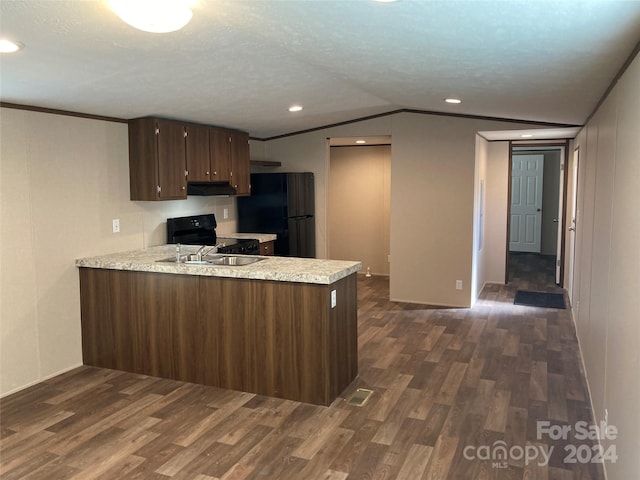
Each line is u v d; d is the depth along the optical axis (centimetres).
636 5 166
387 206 814
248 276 359
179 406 351
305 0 206
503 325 545
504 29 214
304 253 674
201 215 568
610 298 266
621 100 247
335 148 835
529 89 350
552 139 716
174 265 388
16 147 372
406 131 629
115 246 459
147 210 495
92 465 278
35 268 390
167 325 397
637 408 186
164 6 204
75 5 209
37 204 389
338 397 364
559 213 741
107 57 285
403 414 337
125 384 391
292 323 354
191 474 269
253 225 652
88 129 427
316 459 283
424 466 275
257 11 227
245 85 398
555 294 695
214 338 381
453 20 210
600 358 303
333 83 423
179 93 394
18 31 233
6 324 371
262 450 292
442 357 446
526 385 383
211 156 533
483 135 643
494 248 768
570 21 192
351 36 257
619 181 246
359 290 722
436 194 622
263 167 714
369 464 277
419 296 645
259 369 368
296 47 294
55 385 388
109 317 418
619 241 240
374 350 465
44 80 318
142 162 462
